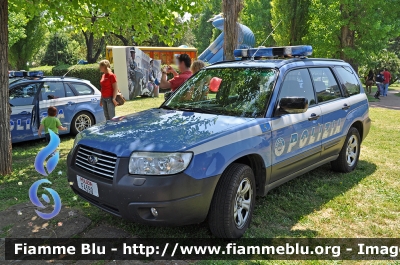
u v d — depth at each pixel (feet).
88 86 29.53
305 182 17.19
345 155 18.04
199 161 10.27
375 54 64.28
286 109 12.81
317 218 13.48
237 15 27.91
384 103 53.83
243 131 11.69
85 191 11.32
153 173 9.96
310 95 15.46
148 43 124.36
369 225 12.96
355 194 15.72
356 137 18.90
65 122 27.32
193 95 15.15
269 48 16.29
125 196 10.05
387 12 60.03
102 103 25.32
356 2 58.65
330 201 14.90
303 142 14.38
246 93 13.78
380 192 16.03
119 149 10.54
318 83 16.30
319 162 16.16
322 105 15.89
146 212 10.25
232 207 10.98
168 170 9.94
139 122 12.67
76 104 28.02
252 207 12.19
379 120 35.45
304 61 15.93
